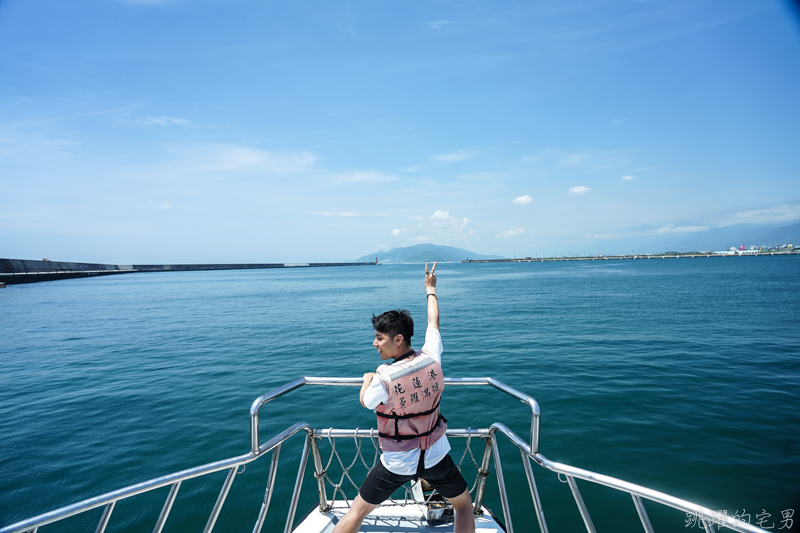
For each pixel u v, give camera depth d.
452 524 2.90
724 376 10.25
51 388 10.52
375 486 2.19
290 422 7.86
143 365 12.97
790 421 7.29
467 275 94.50
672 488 5.36
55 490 5.63
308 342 16.56
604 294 35.00
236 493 5.52
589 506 5.09
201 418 8.15
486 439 2.84
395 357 2.28
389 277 93.00
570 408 8.16
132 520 4.99
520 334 16.86
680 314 21.53
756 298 28.06
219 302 35.94
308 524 2.89
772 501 5.02
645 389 9.28
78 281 81.50
